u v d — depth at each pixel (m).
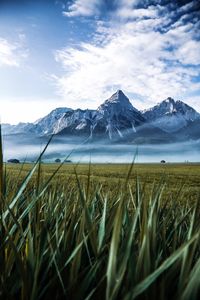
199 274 1.14
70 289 1.48
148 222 1.67
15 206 2.24
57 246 1.77
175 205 2.51
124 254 1.43
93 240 1.58
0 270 1.70
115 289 1.17
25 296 1.42
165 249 1.87
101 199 2.83
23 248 1.93
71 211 2.38
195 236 1.20
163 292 1.25
